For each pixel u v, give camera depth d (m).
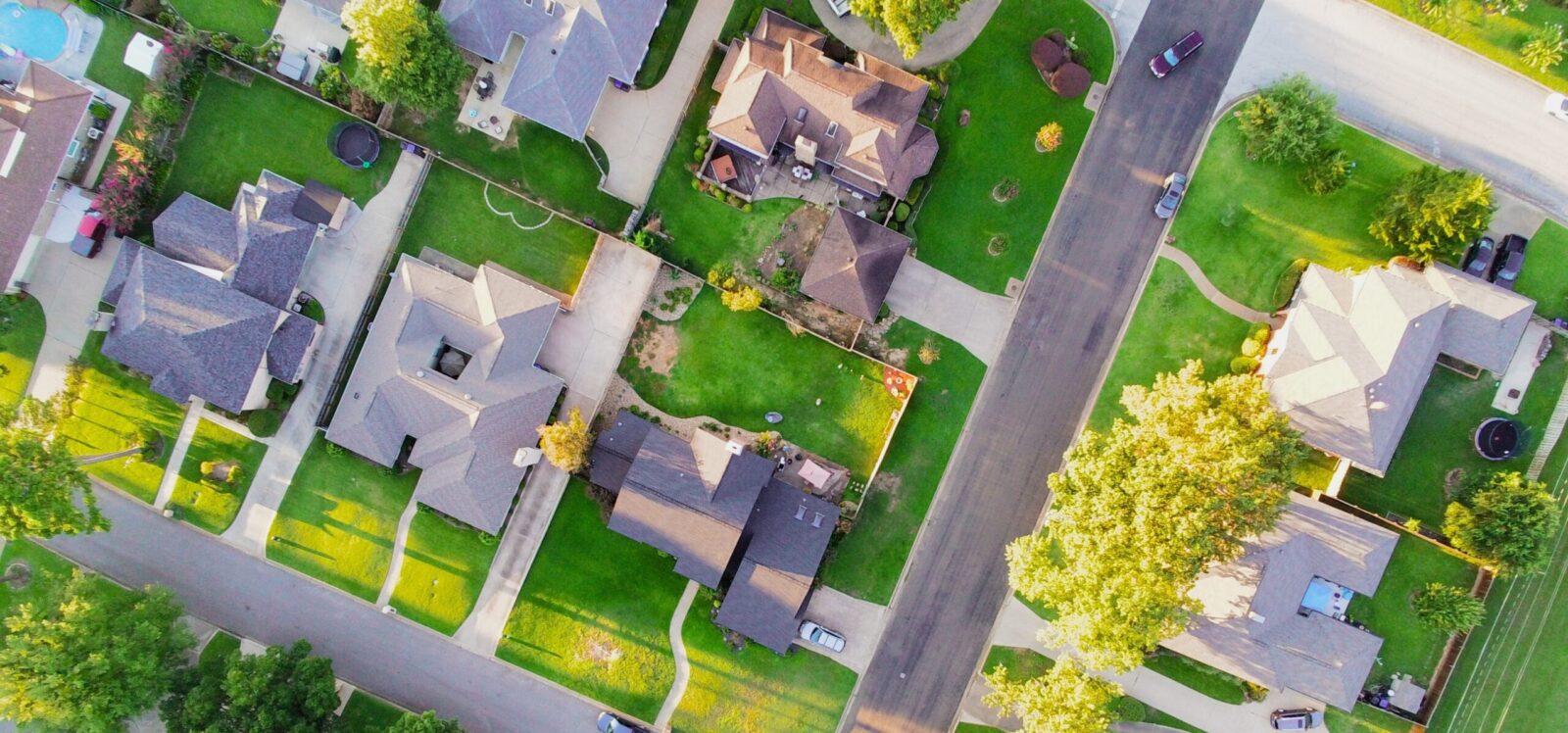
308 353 48.31
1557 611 47.25
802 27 46.16
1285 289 46.62
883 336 48.25
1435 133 46.72
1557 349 46.62
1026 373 48.25
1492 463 46.88
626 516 46.66
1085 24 47.00
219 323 45.50
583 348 48.41
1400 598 47.88
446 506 47.47
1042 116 47.38
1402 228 45.06
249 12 46.94
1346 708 45.88
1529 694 47.53
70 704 42.47
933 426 48.50
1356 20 46.50
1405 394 44.09
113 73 47.06
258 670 44.59
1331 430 44.66
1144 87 47.12
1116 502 41.06
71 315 48.28
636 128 47.53
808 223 47.81
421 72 43.53
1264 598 45.31
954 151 47.47
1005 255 47.81
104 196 45.91
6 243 45.44
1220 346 47.47
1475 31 46.19
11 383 48.66
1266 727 48.62
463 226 48.38
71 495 44.94
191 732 44.16
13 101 45.19
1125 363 47.91
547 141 47.66
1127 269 47.72
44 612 44.41
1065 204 47.62
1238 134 46.88
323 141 47.59
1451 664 47.34
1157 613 40.38
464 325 46.88
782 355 48.47
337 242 48.22
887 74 45.81
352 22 41.41
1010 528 48.66
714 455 46.09
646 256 47.56
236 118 47.50
